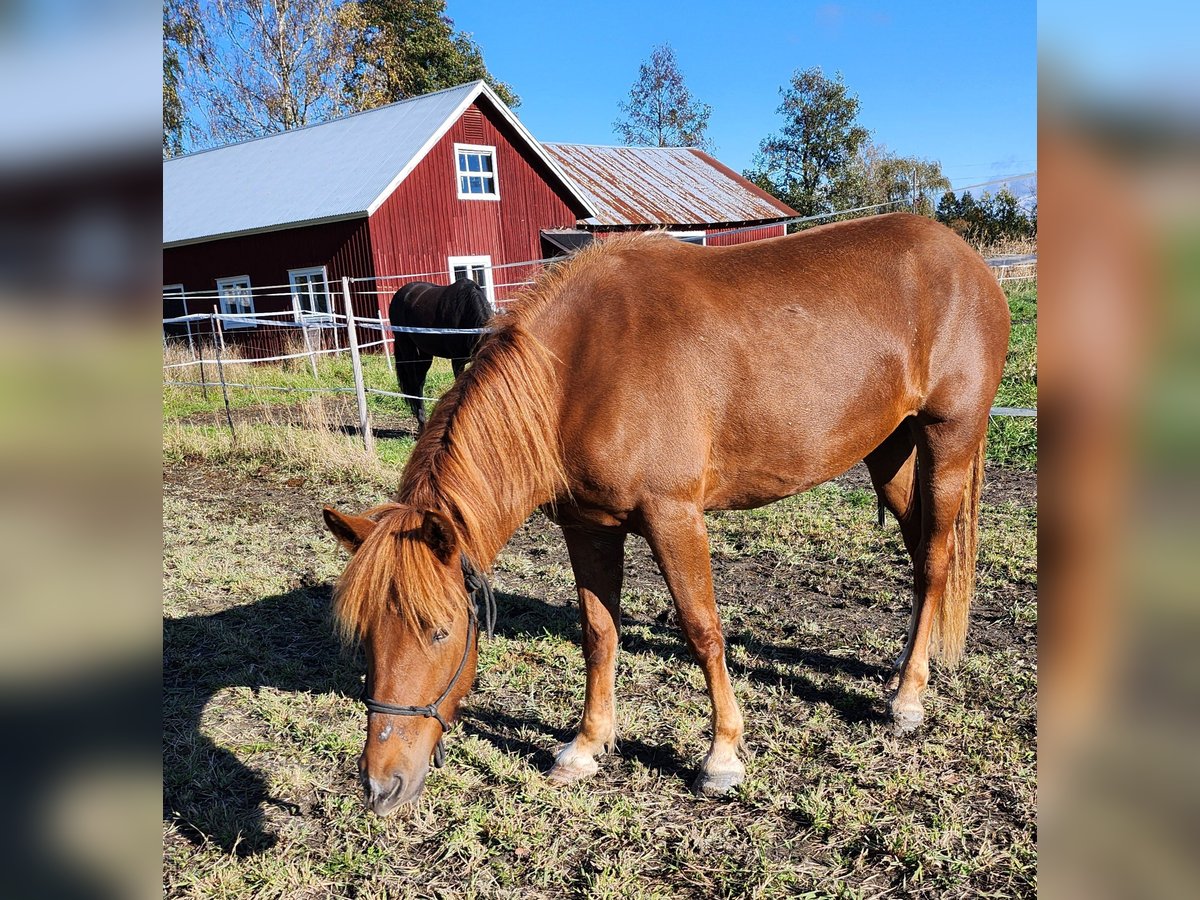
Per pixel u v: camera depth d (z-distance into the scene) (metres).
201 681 3.77
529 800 2.77
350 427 9.72
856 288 2.88
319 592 4.82
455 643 2.18
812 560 4.85
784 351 2.72
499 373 2.50
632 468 2.56
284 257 16.95
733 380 2.66
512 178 18.12
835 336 2.80
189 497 7.11
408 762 2.07
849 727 3.11
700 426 2.62
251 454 8.40
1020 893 2.23
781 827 2.58
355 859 2.52
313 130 20.70
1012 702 3.19
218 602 4.71
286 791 2.91
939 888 2.28
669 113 39.38
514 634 4.10
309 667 3.90
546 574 4.94
